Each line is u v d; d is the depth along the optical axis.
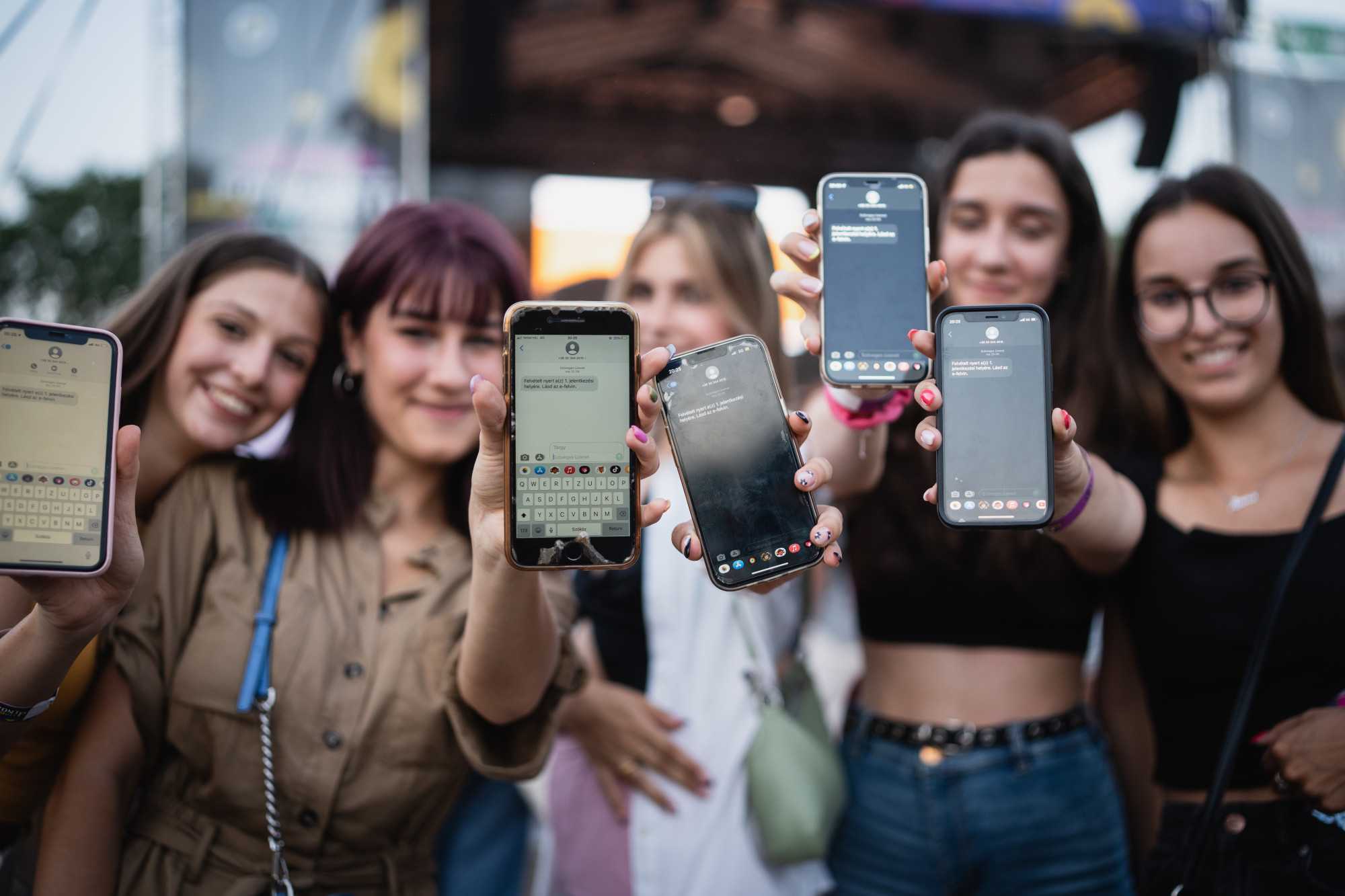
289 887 1.34
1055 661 1.78
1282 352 1.66
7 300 3.87
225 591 1.43
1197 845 1.46
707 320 2.09
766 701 1.77
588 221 7.64
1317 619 1.48
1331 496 1.54
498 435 1.09
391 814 1.43
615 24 7.79
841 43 8.05
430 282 1.52
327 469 1.56
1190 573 1.57
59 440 1.10
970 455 1.21
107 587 1.13
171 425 1.55
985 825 1.70
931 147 9.16
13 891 1.49
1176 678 1.58
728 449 1.23
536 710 1.42
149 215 4.02
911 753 1.77
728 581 1.20
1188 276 1.61
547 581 1.53
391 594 1.51
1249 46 5.40
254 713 1.37
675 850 1.72
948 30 7.60
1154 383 1.75
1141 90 5.91
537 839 2.10
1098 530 1.48
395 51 4.30
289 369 1.57
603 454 1.16
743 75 8.65
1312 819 1.43
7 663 1.13
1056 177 1.84
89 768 1.34
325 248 4.21
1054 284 1.93
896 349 1.35
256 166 4.16
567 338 1.17
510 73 7.99
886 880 1.77
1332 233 5.29
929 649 1.81
